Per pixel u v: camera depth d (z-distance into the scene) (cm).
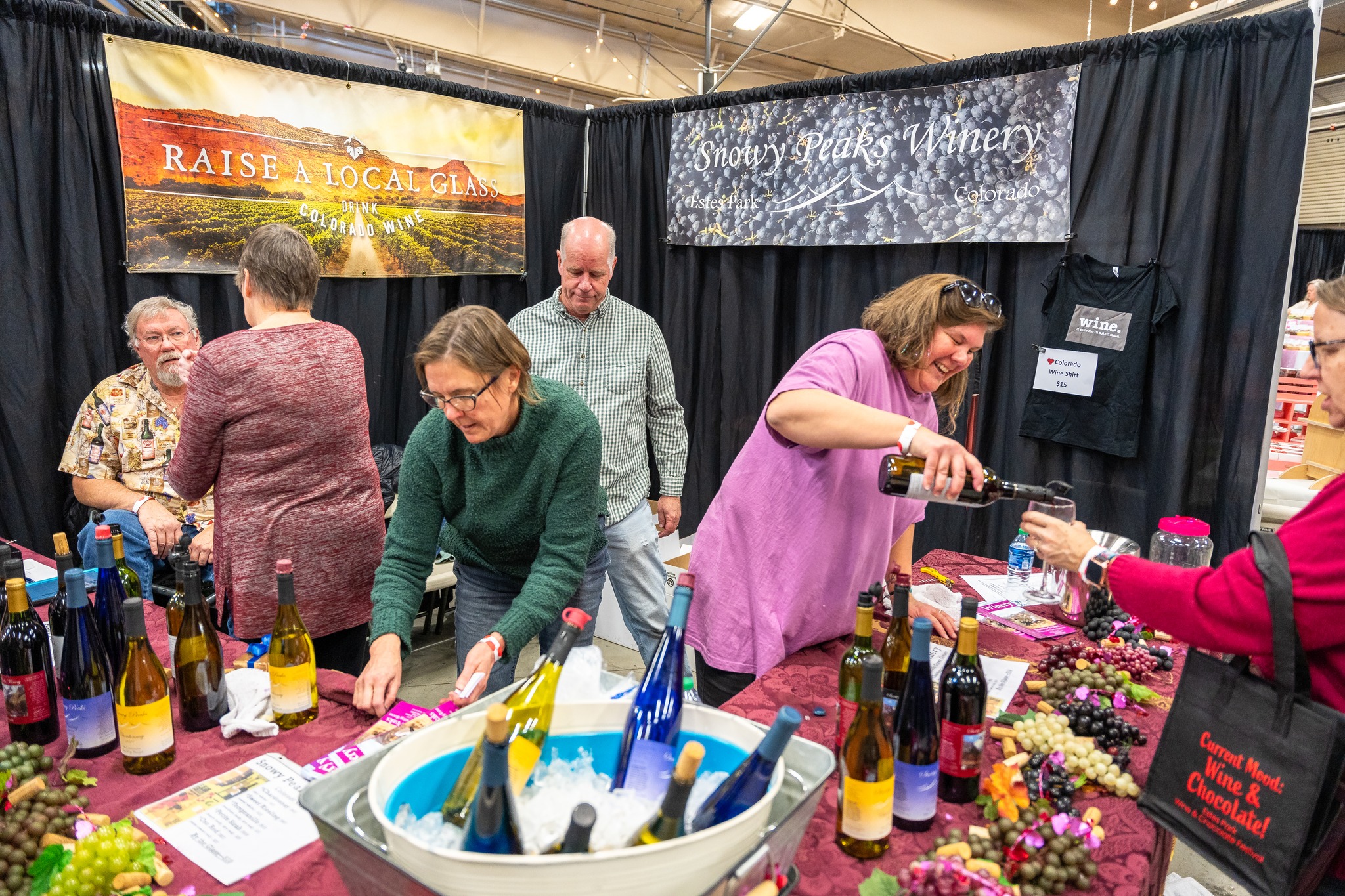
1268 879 99
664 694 96
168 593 258
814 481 149
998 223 296
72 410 290
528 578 162
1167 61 264
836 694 141
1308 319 305
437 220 365
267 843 105
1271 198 250
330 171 334
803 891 94
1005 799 104
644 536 290
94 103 283
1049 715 128
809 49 611
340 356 183
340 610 186
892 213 319
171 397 253
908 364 155
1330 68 482
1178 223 268
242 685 140
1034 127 286
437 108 356
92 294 288
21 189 271
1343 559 98
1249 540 108
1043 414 298
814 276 351
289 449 175
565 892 70
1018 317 303
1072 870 95
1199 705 109
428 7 542
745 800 81
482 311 145
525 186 392
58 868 94
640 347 289
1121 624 167
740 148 352
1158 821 110
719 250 373
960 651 111
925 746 103
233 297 319
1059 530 128
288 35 557
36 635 126
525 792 86
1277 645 100
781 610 152
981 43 566
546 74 596
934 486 125
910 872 91
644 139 386
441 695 315
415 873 72
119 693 118
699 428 387
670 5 538
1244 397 258
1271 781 100
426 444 163
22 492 281
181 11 516
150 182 293
